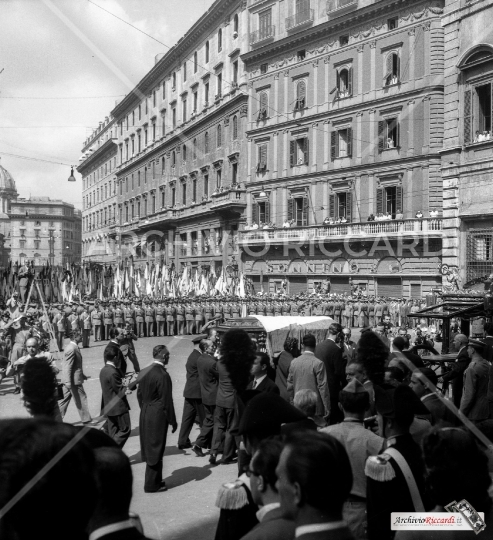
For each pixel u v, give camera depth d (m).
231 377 5.91
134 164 68.06
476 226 29.41
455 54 30.03
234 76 50.34
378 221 37.59
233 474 9.07
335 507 2.61
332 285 41.75
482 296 14.41
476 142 29.12
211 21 53.00
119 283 37.84
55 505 2.22
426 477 3.85
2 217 70.50
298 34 43.06
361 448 4.84
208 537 6.52
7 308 26.11
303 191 44.12
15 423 2.37
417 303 33.09
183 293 38.84
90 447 2.61
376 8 37.53
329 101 41.69
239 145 49.12
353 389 5.25
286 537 2.83
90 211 88.88
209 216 53.53
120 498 2.62
